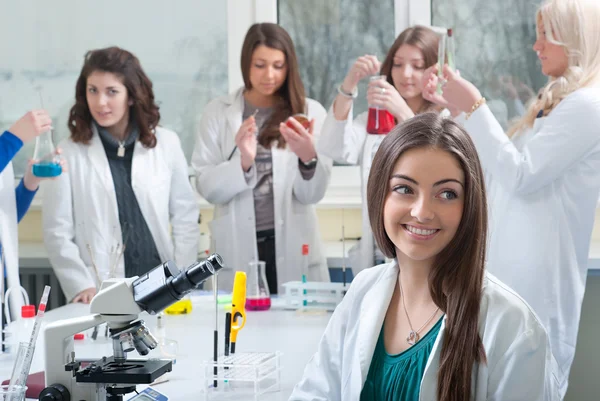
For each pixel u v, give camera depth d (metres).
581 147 2.26
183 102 3.69
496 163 2.42
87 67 3.00
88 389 1.32
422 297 1.31
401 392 1.29
